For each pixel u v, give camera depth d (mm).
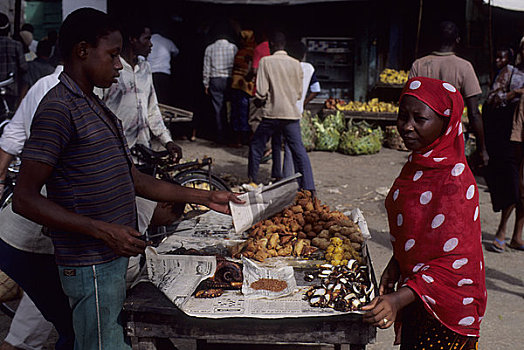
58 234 2127
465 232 1928
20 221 2662
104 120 2123
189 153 9375
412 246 2029
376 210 6301
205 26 11602
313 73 6938
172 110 7305
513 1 8211
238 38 10422
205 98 11773
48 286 2736
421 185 1994
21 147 3189
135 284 2422
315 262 2652
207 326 2182
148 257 2496
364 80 10883
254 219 2605
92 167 2068
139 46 4305
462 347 2053
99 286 2152
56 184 2055
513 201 4875
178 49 11352
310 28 11211
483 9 9805
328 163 8789
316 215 3115
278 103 6266
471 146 8273
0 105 6582
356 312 2090
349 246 2758
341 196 6887
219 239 2984
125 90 4094
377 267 4668
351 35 10992
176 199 2598
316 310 2135
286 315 2098
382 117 9906
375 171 8219
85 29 2029
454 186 1928
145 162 4391
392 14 10547
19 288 3072
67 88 2033
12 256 2684
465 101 4727
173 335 2211
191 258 2469
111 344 2230
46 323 2902
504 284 4363
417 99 1916
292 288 2328
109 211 2133
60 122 1974
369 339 2115
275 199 2662
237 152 9508
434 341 2059
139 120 4230
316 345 3186
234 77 9477
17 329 2879
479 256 1981
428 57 4777
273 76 6215
